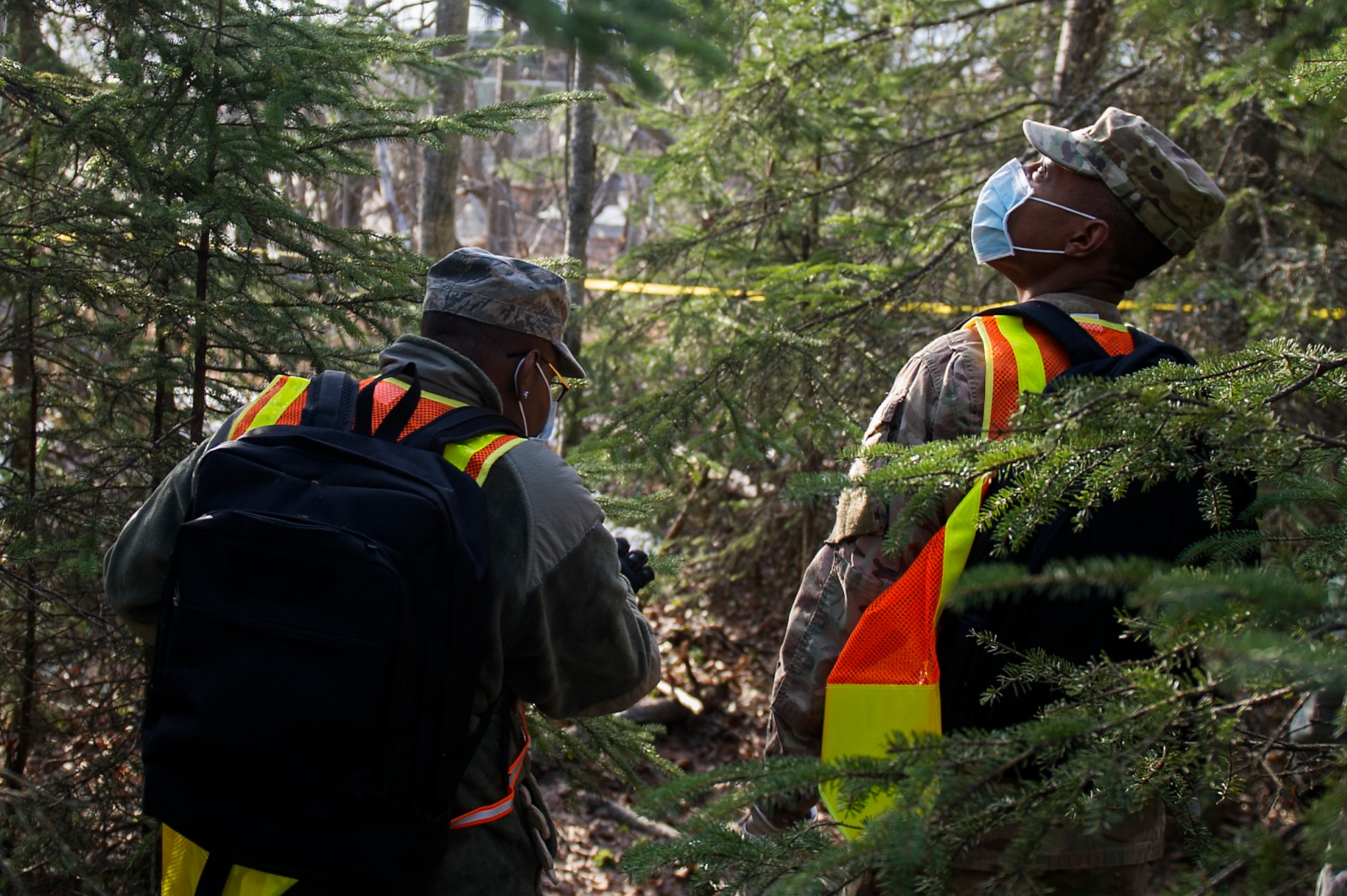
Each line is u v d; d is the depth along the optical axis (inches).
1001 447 42.9
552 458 55.6
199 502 51.4
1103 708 39.4
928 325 176.2
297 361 97.6
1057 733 36.1
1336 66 56.9
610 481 110.1
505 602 51.9
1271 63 64.4
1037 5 232.1
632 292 198.8
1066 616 53.2
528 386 61.1
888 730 56.8
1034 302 63.1
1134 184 62.1
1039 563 53.5
